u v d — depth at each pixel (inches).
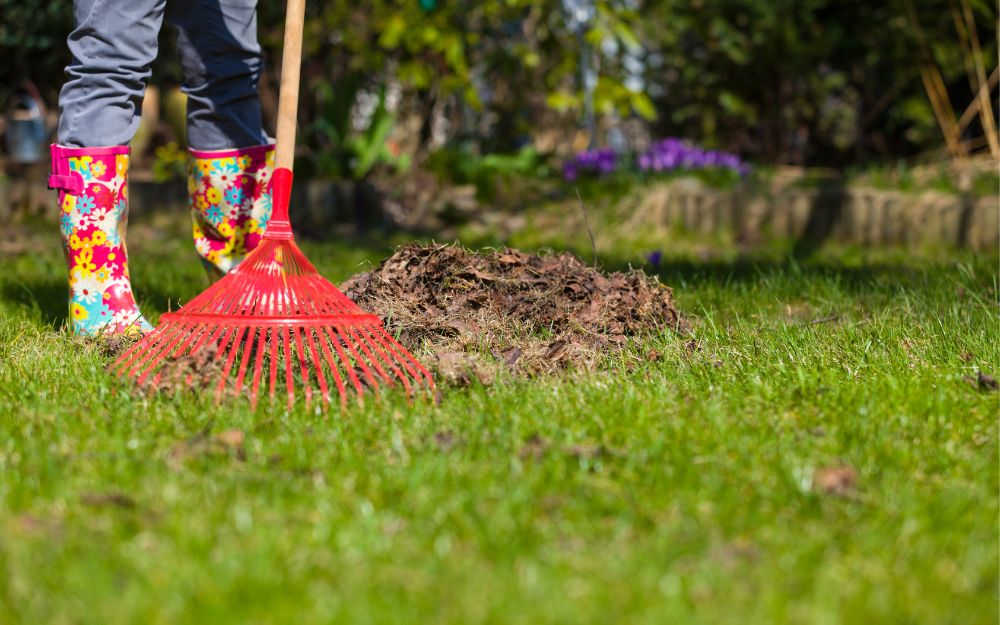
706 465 86.7
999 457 89.3
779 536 71.8
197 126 150.3
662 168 330.0
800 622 58.9
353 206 314.7
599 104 356.5
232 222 152.3
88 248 138.6
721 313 165.3
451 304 138.5
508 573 65.2
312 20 362.0
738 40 381.1
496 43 389.1
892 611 60.6
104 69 137.8
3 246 255.1
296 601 61.0
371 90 394.9
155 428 96.0
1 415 99.1
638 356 126.0
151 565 65.0
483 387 112.3
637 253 267.1
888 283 185.3
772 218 295.0
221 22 145.5
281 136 123.0
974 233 264.8
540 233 299.7
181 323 115.3
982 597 63.2
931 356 124.0
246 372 115.6
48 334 138.0
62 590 61.9
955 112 383.6
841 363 120.9
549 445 90.7
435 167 342.6
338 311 117.9
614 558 67.4
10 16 320.8
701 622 58.2
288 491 78.6
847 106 415.2
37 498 77.0
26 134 332.2
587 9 355.9
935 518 74.5
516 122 397.1
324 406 102.0
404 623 58.3
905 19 359.6
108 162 138.2
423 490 78.7
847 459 87.7
